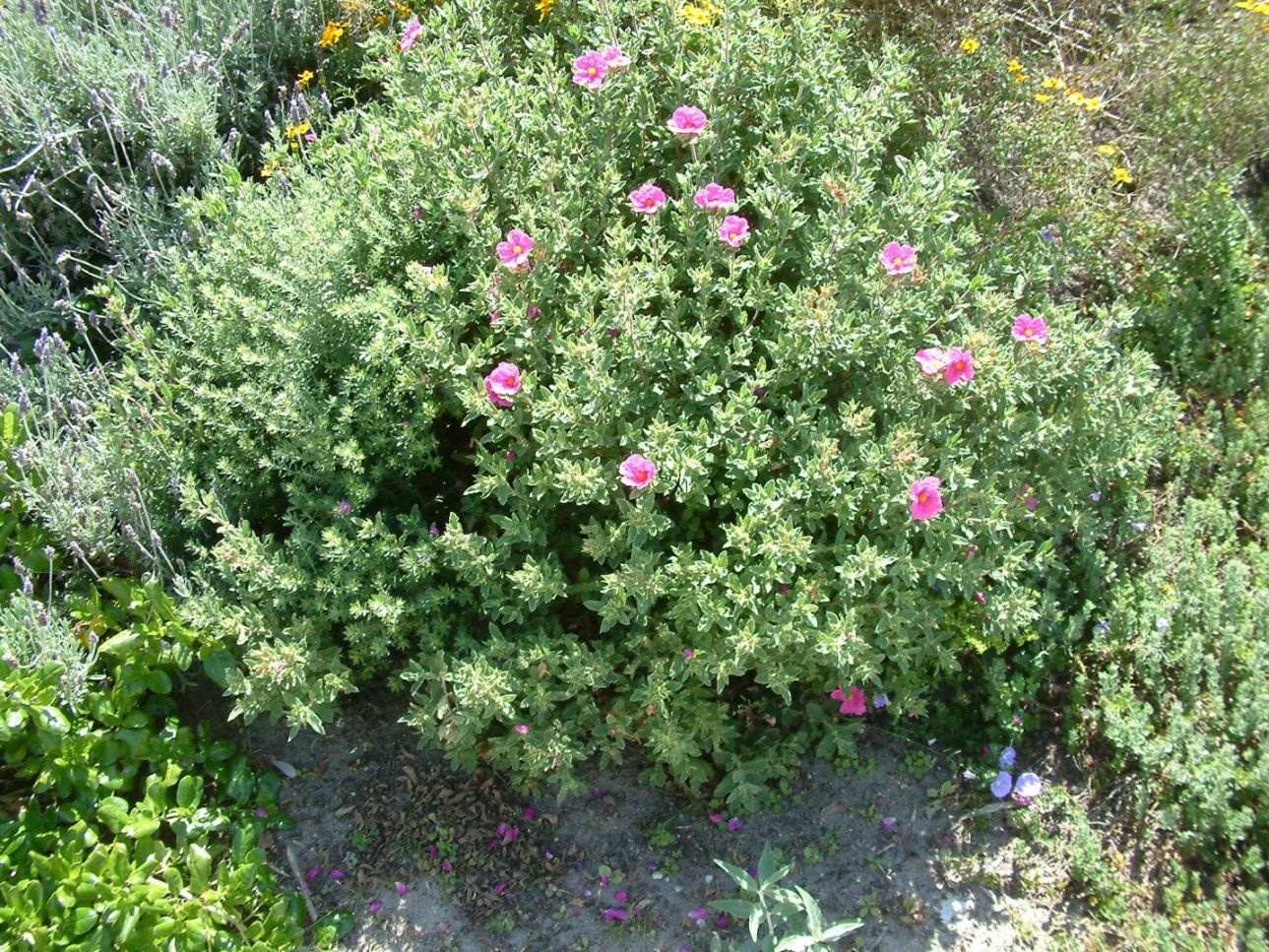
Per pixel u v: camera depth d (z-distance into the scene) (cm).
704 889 286
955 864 287
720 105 328
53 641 276
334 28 425
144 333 324
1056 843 289
